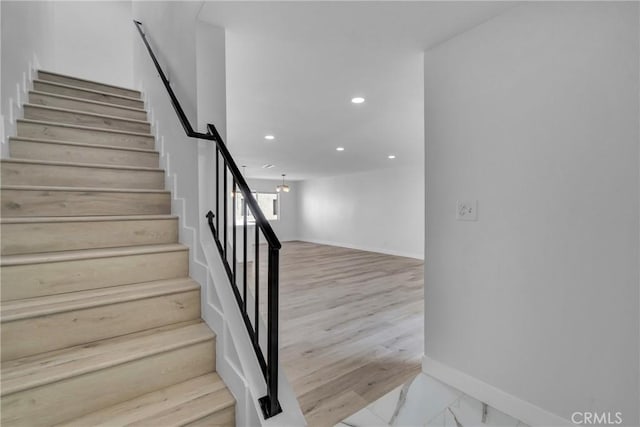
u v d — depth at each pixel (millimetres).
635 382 1306
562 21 1475
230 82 2611
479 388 1822
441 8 1652
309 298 4020
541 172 1555
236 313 1552
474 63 1820
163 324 1659
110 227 1883
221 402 1369
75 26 4578
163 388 1440
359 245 9219
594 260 1399
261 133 4328
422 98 2979
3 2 2076
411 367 2250
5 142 2033
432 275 2062
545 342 1557
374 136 4508
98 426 1202
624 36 1307
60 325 1378
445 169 1977
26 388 1131
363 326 3059
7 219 1580
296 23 1809
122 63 4918
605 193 1364
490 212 1756
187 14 2002
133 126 2865
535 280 1585
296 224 11664
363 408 1800
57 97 2645
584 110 1415
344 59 2229
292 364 2303
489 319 1772
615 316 1349
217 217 1862
